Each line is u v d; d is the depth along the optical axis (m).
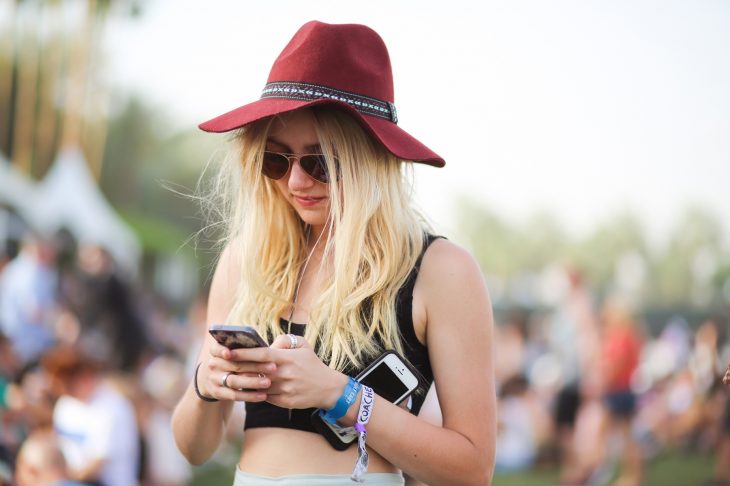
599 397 12.26
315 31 2.57
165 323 13.00
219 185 2.88
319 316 2.51
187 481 9.40
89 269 11.70
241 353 2.23
